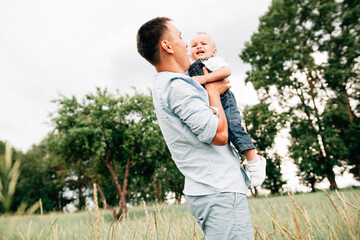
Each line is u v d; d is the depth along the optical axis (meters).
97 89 14.61
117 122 14.12
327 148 20.30
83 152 14.45
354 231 1.55
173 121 1.20
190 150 1.17
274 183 31.42
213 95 1.33
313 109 21.77
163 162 15.02
